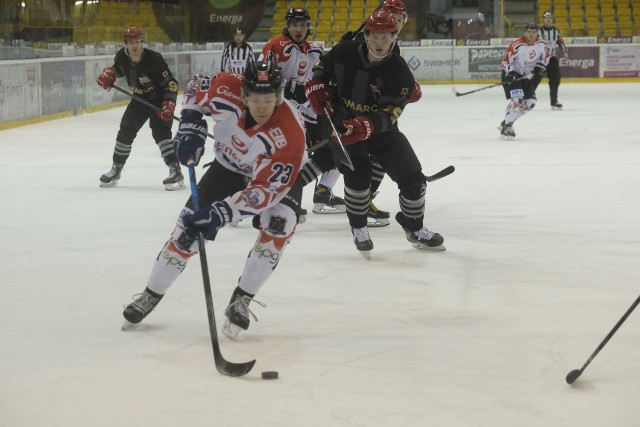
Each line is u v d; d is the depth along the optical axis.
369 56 7.42
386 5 7.61
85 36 25.72
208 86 5.52
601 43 34.56
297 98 9.95
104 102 25.94
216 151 5.78
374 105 7.57
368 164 7.86
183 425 4.33
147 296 5.82
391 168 8.15
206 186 5.80
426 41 34.69
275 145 5.16
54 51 22.77
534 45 17.66
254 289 5.68
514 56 17.64
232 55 23.80
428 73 34.84
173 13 33.09
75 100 23.86
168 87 11.70
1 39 20.00
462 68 34.66
